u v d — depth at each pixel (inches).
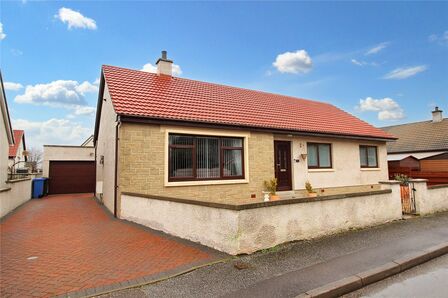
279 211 245.9
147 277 182.7
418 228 311.3
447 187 436.1
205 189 426.6
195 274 187.5
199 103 492.7
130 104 406.0
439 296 166.2
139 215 343.9
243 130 469.1
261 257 216.5
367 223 318.7
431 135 1060.5
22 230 314.0
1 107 508.7
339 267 198.2
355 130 639.1
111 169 440.1
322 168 580.1
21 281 178.1
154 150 392.8
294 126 534.9
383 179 676.1
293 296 158.6
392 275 199.3
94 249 241.8
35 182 692.7
